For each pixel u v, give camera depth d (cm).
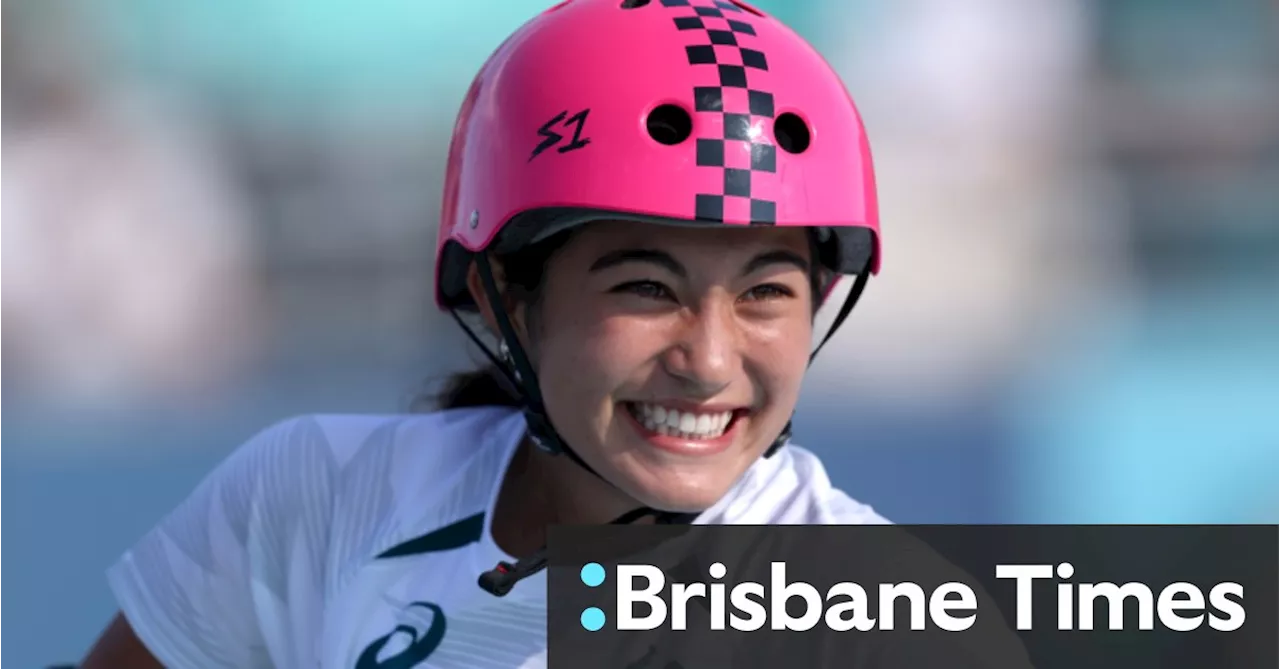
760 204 485
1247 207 1962
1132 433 1478
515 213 509
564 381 504
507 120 523
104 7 1959
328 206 1944
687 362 483
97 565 1289
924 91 2002
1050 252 1927
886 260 1895
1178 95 2008
